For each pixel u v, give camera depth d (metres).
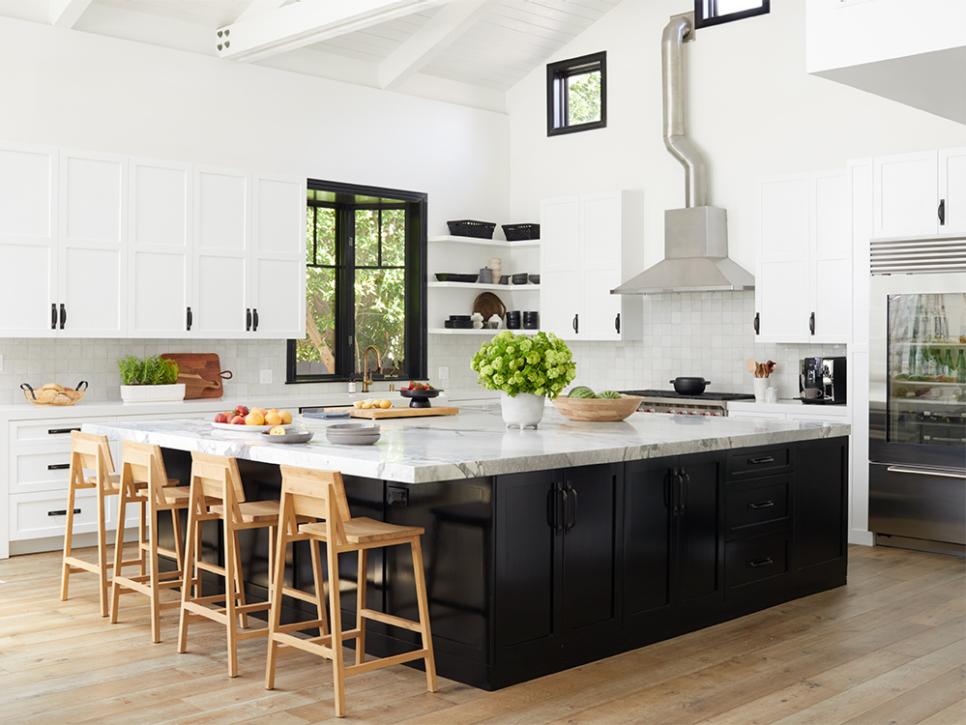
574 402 5.36
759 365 7.55
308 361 8.43
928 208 6.37
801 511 5.36
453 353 9.11
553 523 4.09
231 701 3.75
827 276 7.06
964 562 6.17
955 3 3.29
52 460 6.33
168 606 4.56
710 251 7.81
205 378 7.46
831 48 3.55
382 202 8.66
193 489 4.38
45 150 6.41
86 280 6.58
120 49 7.02
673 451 4.48
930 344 6.34
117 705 3.70
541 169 9.24
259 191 7.40
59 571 5.86
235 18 7.49
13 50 6.57
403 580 4.19
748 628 4.79
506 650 3.92
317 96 8.07
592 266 8.46
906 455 6.46
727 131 7.93
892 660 4.28
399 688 3.91
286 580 4.75
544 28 8.68
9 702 3.72
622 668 4.18
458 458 3.80
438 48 8.11
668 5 8.30
